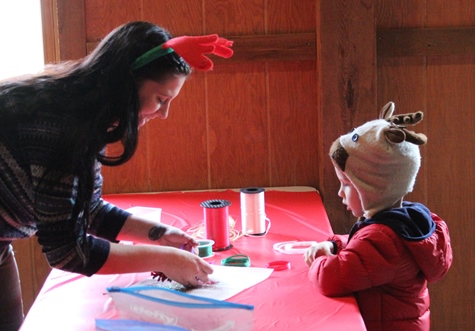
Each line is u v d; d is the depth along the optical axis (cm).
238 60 280
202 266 147
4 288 174
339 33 256
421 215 154
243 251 182
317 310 133
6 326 176
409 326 152
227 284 150
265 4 281
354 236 154
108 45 129
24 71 302
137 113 128
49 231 126
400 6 271
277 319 128
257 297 142
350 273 142
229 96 287
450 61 273
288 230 205
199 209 243
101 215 168
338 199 263
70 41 281
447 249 157
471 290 284
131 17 284
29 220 141
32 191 133
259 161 290
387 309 151
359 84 259
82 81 127
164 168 292
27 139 124
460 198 281
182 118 289
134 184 293
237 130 289
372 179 154
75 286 154
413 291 153
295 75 284
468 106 275
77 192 127
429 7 271
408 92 275
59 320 133
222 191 282
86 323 131
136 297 119
